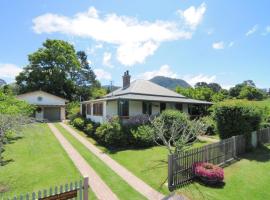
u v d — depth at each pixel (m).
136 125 18.81
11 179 10.01
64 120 42.56
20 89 48.50
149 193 8.56
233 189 9.09
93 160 13.34
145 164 12.45
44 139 20.56
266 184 9.67
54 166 11.99
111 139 17.28
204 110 28.14
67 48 51.22
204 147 11.03
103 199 7.94
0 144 11.69
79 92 55.00
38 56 47.91
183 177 9.66
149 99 21.19
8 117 11.10
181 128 14.55
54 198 6.06
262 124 19.34
